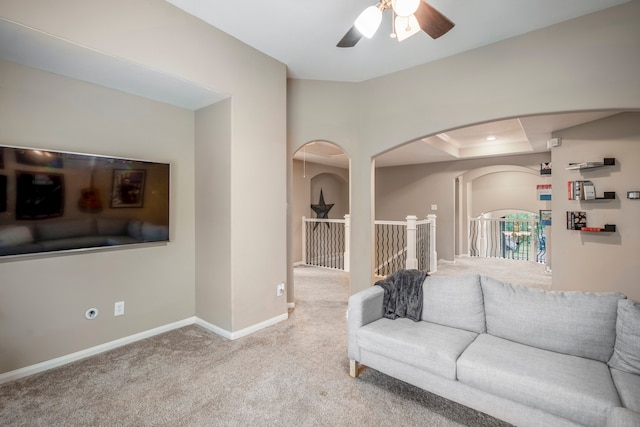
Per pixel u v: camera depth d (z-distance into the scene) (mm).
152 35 2379
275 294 3387
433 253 6129
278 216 3404
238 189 3004
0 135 2227
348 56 3312
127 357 2629
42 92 2404
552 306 1946
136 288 2953
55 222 2424
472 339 2082
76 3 2027
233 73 2938
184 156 3305
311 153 6211
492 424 1817
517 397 1600
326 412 1924
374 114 3859
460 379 1786
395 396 2086
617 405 1378
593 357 1786
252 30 2836
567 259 4133
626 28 2477
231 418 1875
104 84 2678
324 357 2627
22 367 2332
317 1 2420
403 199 7957
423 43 3053
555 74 2762
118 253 2834
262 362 2541
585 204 3893
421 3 1919
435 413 1916
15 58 2217
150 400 2051
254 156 3143
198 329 3238
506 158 6641
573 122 3871
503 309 2092
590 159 3842
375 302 2416
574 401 1453
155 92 2850
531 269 6371
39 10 1887
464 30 2830
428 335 2098
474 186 8836
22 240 2273
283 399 2055
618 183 3572
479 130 5406
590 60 2617
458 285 2299
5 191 2195
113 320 2807
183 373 2373
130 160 2834
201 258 3318
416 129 3535
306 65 3531
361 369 2438
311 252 7328
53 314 2475
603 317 1798
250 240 3117
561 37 2725
